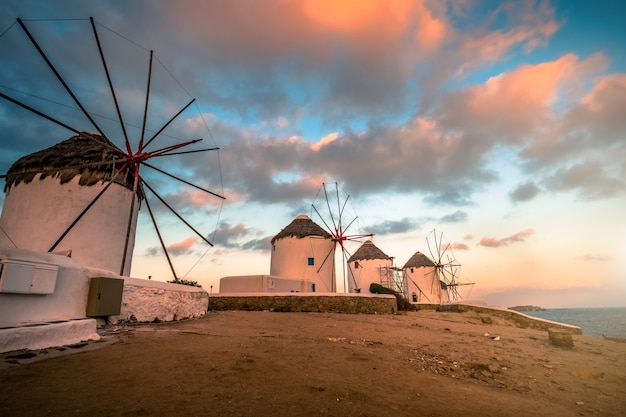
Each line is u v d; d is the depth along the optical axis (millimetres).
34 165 13172
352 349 8172
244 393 4406
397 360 7375
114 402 3809
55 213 12883
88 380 4457
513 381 6613
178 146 13781
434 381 5914
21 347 5434
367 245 42344
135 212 15500
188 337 7953
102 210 13641
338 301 20219
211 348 6875
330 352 7566
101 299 8133
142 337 7484
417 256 47312
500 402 5086
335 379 5418
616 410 5289
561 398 5758
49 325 6008
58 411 3477
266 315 15695
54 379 4383
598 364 8867
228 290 22312
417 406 4488
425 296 44281
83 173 13422
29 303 6281
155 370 5078
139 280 10250
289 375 5402
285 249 28609
